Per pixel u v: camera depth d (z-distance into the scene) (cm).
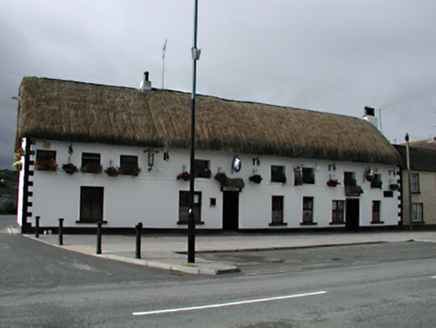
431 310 676
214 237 2036
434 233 2611
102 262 1144
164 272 1038
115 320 579
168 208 2080
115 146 1984
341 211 2614
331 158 2489
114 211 1969
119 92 2216
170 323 570
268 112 2580
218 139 2150
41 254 1234
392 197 2816
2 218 3056
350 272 1092
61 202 1880
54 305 658
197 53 1216
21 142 2081
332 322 596
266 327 562
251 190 2306
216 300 714
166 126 2086
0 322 560
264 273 1067
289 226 2406
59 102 1962
